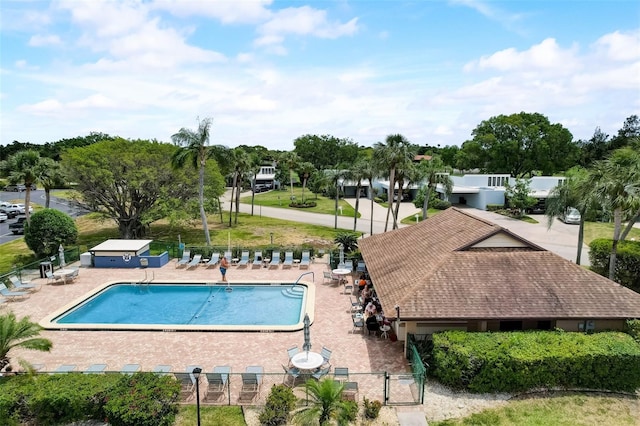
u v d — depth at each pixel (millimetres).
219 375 15531
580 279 19109
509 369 15625
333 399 12664
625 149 29750
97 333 21484
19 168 39188
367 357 18844
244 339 20781
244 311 25016
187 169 44438
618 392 15898
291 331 21531
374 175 44219
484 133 88438
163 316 24312
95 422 14188
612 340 16578
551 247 40625
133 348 19844
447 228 25359
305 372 16641
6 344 16000
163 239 46312
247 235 48969
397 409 15016
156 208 42938
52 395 13914
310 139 138375
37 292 27438
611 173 25047
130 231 45250
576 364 15648
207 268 33000
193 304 26203
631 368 15672
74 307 24906
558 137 81875
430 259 21516
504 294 18297
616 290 18672
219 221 59219
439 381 16734
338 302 25578
